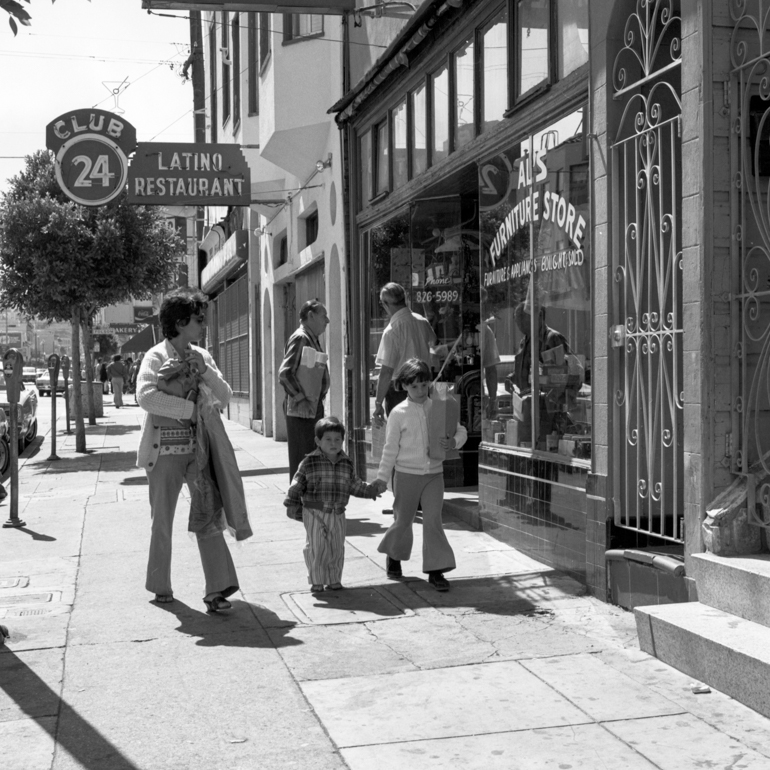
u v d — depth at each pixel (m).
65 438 21.31
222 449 6.15
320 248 14.16
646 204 5.77
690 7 5.18
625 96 6.00
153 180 13.73
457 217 10.27
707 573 5.02
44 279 18.03
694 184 5.16
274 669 4.98
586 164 6.53
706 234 5.07
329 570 6.58
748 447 5.11
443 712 4.31
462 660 5.04
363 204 12.19
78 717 4.36
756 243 5.11
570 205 6.77
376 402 8.81
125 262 18.58
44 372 46.94
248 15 17.28
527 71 7.54
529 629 5.57
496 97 8.16
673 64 5.41
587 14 6.48
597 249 6.17
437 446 6.62
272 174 16.95
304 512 6.62
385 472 6.64
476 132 8.55
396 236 10.98
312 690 4.65
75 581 7.13
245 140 17.38
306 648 5.33
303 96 13.34
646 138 5.73
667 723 4.11
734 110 5.07
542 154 7.23
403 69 10.23
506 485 7.88
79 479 13.78
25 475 14.50
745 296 5.00
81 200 13.66
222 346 30.64
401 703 4.44
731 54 5.08
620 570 5.95
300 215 15.96
